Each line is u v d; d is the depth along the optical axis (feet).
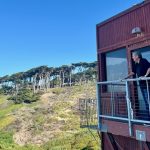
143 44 38.04
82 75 444.96
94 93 298.97
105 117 38.47
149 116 33.53
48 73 449.06
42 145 172.55
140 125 31.91
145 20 38.29
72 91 330.54
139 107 36.42
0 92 445.78
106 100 43.52
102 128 39.24
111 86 43.06
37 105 290.97
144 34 38.22
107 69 45.39
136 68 36.42
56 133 193.77
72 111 247.09
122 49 42.37
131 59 39.86
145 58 38.11
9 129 223.30
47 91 360.69
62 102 279.28
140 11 39.22
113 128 36.83
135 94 37.55
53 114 243.60
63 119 225.97
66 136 174.09
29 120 238.27
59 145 156.15
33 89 406.41
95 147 119.85
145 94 34.30
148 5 37.99
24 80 468.75
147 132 30.91
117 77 42.98
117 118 35.42
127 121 34.06
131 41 40.14
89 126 43.39
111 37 44.21
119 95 40.86
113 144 41.16
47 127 212.23
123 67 41.88
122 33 42.09
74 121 218.38
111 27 44.34
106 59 45.75
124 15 41.96
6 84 475.72
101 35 46.55
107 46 44.96
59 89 357.61
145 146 33.91
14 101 337.52
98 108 39.60
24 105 310.24
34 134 200.75
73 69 453.99
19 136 199.62
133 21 40.27
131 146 39.50
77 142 141.69
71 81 448.24
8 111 295.48
